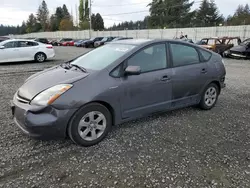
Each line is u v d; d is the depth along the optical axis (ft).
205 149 9.73
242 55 49.57
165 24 160.86
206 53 14.38
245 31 73.05
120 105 10.50
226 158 9.04
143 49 11.36
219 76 14.69
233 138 10.78
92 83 9.63
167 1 160.25
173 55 12.47
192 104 13.87
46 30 240.32
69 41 118.32
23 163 8.54
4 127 11.62
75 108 9.19
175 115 13.69
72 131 9.41
